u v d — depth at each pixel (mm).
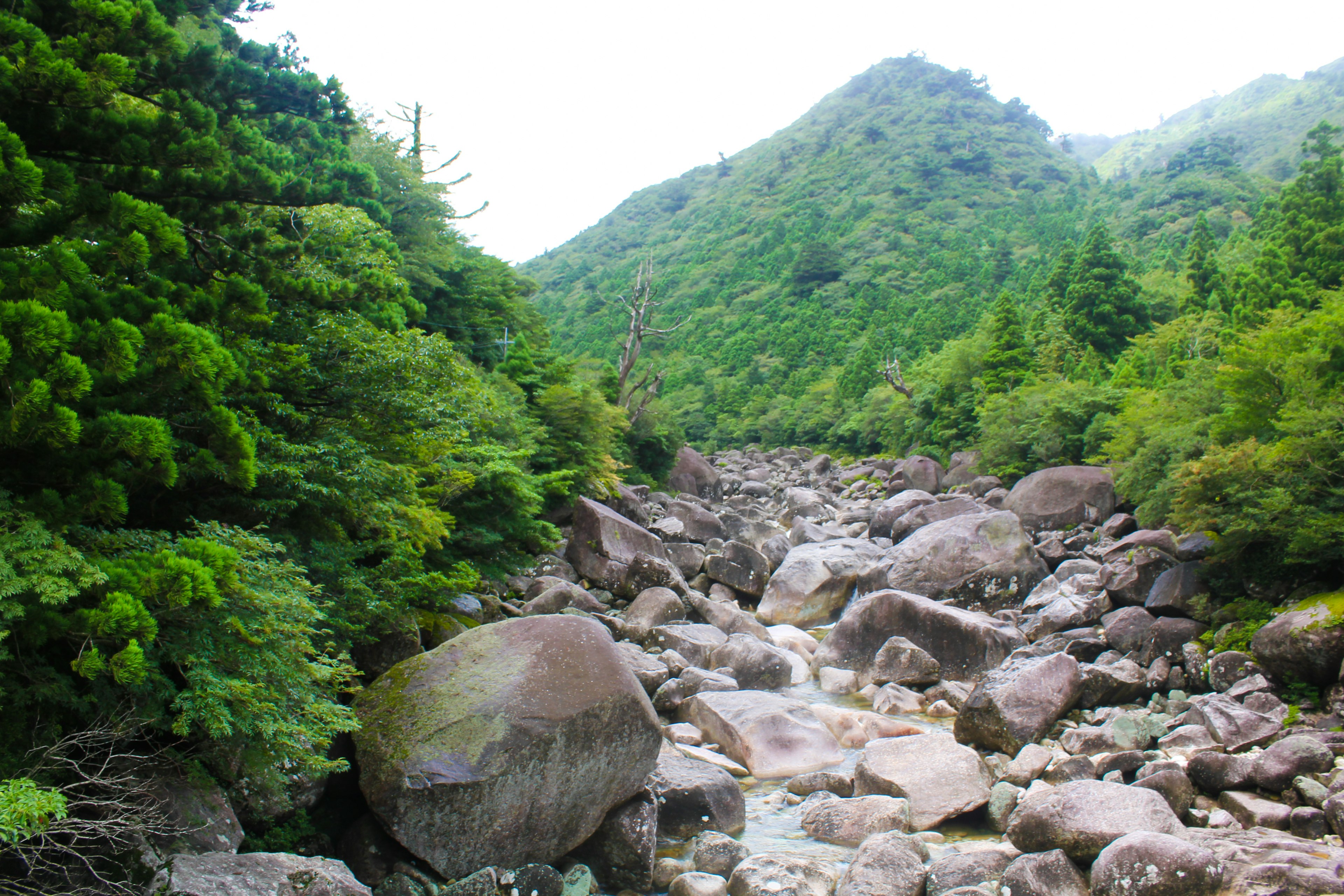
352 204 17875
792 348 111125
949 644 16297
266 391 10617
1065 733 12078
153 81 9633
